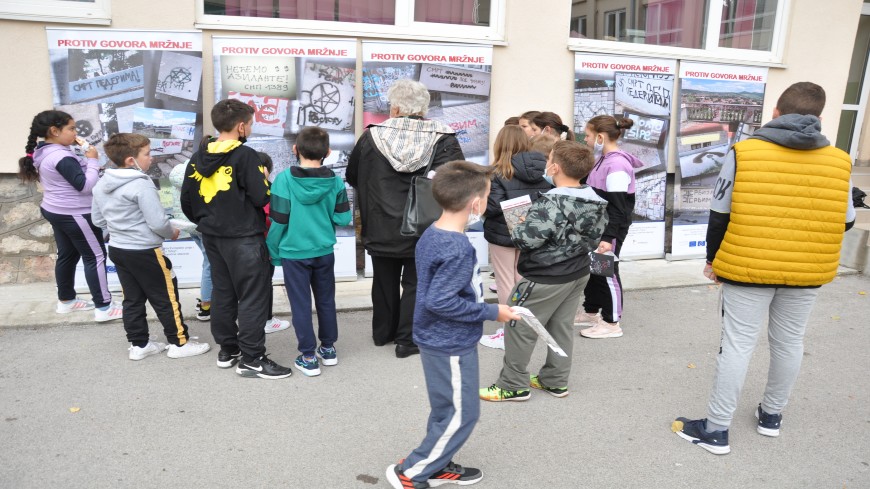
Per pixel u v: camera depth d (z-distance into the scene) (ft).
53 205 13.19
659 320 15.28
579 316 14.98
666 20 20.11
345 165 17.01
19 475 8.39
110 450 9.06
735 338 9.13
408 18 17.48
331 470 8.74
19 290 15.80
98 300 13.83
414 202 11.41
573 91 18.93
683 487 8.52
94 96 15.23
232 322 11.76
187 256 16.39
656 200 19.88
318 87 16.40
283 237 11.23
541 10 18.22
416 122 11.85
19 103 15.30
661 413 10.62
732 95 20.08
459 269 7.30
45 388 10.93
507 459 9.13
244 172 10.83
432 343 7.66
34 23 14.94
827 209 8.54
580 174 10.13
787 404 11.05
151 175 15.79
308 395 10.94
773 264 8.62
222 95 15.89
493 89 18.29
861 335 14.49
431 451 7.90
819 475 8.87
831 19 21.18
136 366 11.91
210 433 9.61
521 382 10.77
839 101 22.07
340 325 14.48
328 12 17.04
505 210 11.50
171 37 15.38
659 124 19.49
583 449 9.45
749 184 8.60
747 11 20.84
